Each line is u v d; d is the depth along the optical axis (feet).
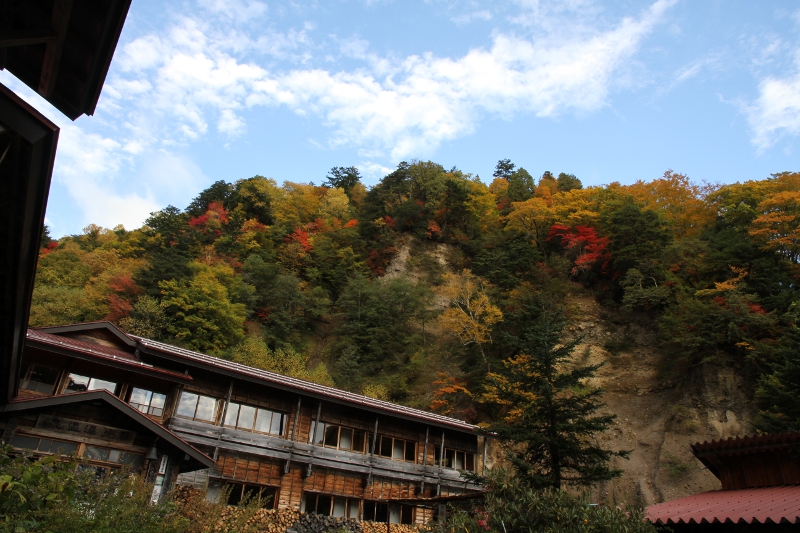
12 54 20.57
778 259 123.65
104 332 60.29
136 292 127.95
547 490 32.63
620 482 97.81
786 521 30.83
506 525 31.07
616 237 144.66
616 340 129.08
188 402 63.62
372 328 146.82
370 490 74.74
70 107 22.35
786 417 77.15
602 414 111.75
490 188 242.37
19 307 27.07
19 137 16.84
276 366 119.75
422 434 84.17
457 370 131.54
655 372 116.88
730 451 43.47
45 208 20.62
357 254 188.44
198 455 49.62
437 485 80.74
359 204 244.22
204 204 242.37
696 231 150.10
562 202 179.52
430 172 222.89
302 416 72.64
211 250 173.06
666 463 97.04
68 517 26.12
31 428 44.57
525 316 130.31
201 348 118.83
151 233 196.13
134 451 48.49
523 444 101.30
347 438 76.18
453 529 32.53
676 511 38.65
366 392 122.83
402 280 162.40
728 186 153.58
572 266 159.22
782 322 105.50
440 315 147.95
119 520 28.73
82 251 159.84
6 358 33.27
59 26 18.16
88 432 46.88
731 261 122.72
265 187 233.96
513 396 61.72
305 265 185.37
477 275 164.76
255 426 68.03
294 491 68.54
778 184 141.28
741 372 103.86
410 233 199.31
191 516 37.35
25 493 26.40
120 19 18.15
